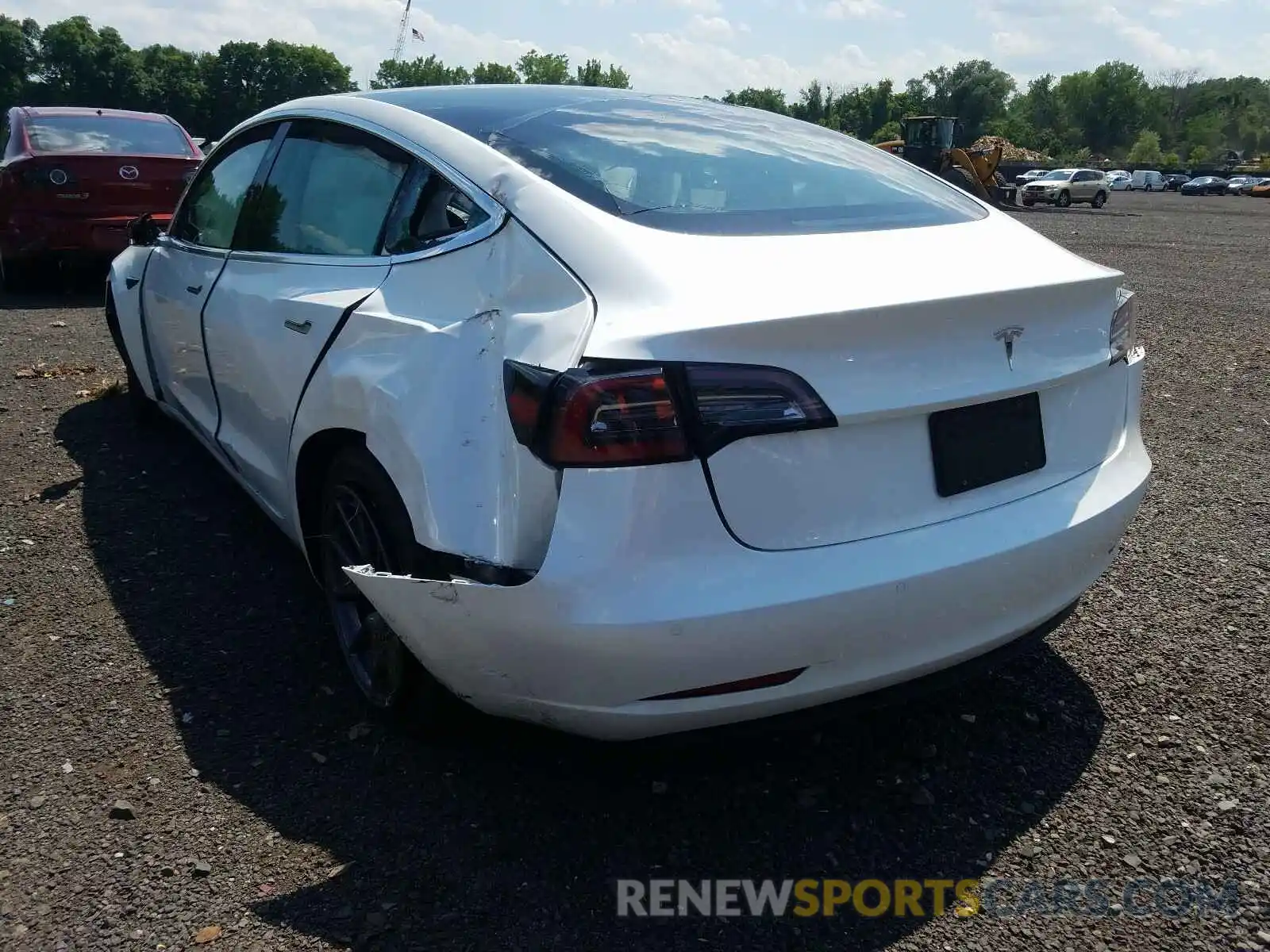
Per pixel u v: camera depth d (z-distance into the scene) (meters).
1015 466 2.42
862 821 2.49
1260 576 3.72
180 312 3.97
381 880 2.27
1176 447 5.25
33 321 7.95
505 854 2.36
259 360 3.18
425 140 2.86
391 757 2.70
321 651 3.20
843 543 2.17
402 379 2.43
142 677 3.04
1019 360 2.37
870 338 2.14
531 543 2.14
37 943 2.09
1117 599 3.56
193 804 2.50
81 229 8.52
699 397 2.02
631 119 3.09
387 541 2.53
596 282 2.22
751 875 2.32
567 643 2.06
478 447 2.25
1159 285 11.95
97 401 5.78
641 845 2.40
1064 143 124.25
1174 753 2.73
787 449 2.09
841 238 2.49
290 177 3.45
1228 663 3.15
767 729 2.30
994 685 3.06
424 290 2.58
